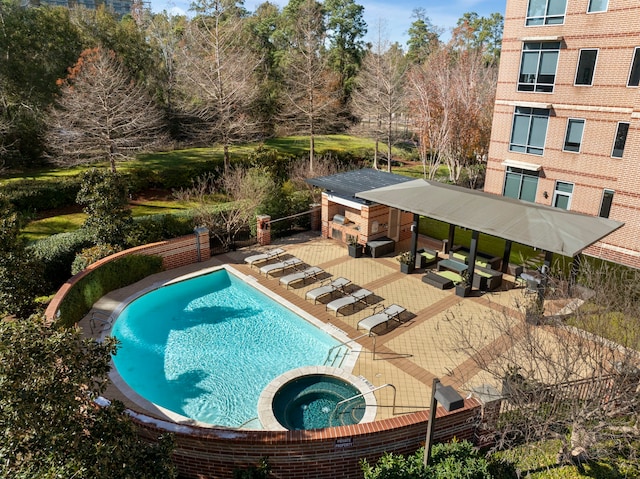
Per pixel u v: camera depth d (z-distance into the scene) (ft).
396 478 28.53
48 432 21.99
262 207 80.07
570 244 48.80
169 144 134.00
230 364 47.65
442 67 134.51
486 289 62.49
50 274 61.62
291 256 73.92
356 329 53.11
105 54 112.57
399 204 63.26
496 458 32.81
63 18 118.83
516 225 53.67
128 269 63.10
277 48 201.16
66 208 93.04
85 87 102.01
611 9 64.18
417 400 41.45
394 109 135.03
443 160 135.54
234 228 77.66
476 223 55.62
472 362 46.85
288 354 49.39
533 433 32.14
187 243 69.92
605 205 70.54
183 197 100.22
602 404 29.37
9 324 24.43
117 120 101.65
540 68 73.41
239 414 40.50
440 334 52.01
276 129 163.84
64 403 22.85
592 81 68.13
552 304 55.36
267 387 42.60
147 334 53.01
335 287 60.23
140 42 141.59
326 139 172.55
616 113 66.44
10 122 103.81
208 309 59.11
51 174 103.55
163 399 42.27
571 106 70.90
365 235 73.56
